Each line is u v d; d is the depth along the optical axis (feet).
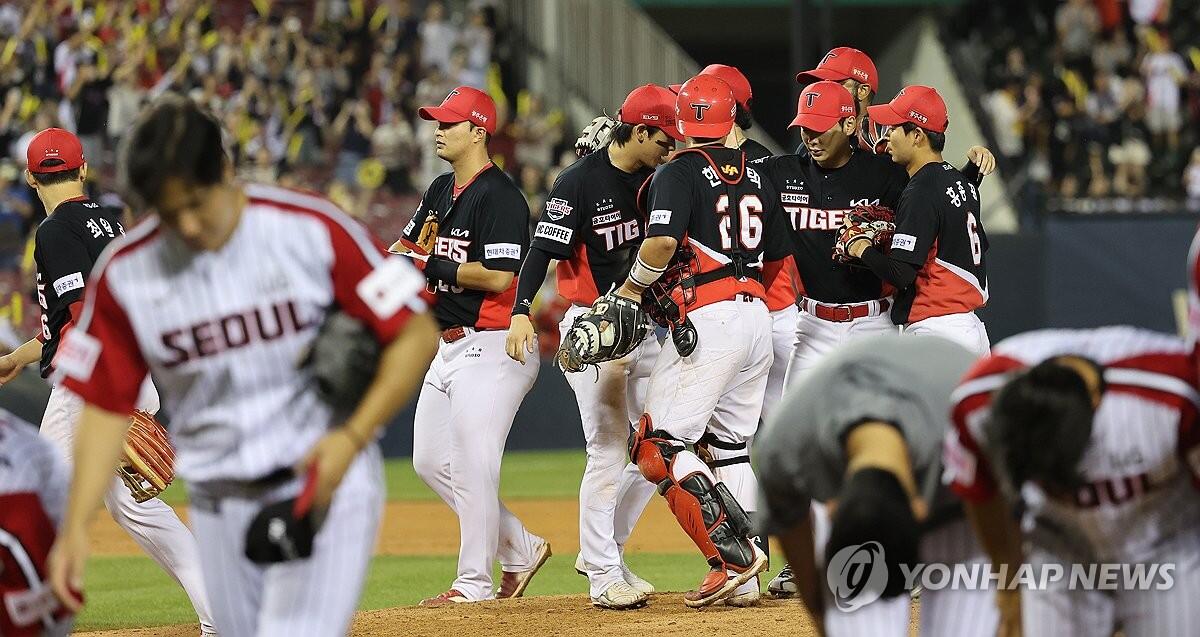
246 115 215.92
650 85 76.23
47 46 221.05
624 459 75.97
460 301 79.61
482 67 240.73
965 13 265.54
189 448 38.73
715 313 70.54
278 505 36.32
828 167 79.92
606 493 75.25
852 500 35.47
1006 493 36.37
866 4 257.96
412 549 120.16
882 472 35.86
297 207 36.88
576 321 71.46
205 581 40.11
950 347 41.04
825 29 188.24
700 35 292.61
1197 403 36.50
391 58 237.66
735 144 78.38
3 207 198.90
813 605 42.27
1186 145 240.73
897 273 75.00
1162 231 209.97
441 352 80.89
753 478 76.23
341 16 242.58
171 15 231.09
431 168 222.28
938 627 41.60
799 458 39.88
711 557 71.15
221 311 36.73
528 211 80.38
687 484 70.69
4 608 40.55
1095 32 254.27
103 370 38.11
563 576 101.71
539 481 168.45
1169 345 37.24
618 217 76.74
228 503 38.52
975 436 36.94
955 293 76.59
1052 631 41.22
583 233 77.15
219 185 35.29
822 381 39.60
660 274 69.67
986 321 209.05
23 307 189.16
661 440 71.26
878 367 39.14
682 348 69.92
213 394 37.58
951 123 244.63
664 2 265.95
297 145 221.46
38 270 73.15
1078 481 37.27
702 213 70.49
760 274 74.38
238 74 224.12
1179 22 259.39
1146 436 36.88
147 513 68.54
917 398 38.45
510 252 78.38
